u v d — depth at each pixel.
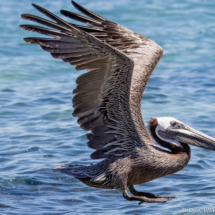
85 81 8.80
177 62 28.28
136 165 9.88
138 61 11.17
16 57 29.22
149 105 18.92
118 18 41.91
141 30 37.69
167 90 21.47
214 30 38.44
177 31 37.94
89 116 9.43
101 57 8.36
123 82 8.81
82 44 8.15
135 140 9.89
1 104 18.86
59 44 8.11
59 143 14.45
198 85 22.47
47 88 21.81
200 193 11.12
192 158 13.45
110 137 9.77
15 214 10.09
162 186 11.69
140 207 10.59
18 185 11.70
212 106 18.64
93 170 9.90
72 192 11.52
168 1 51.78
